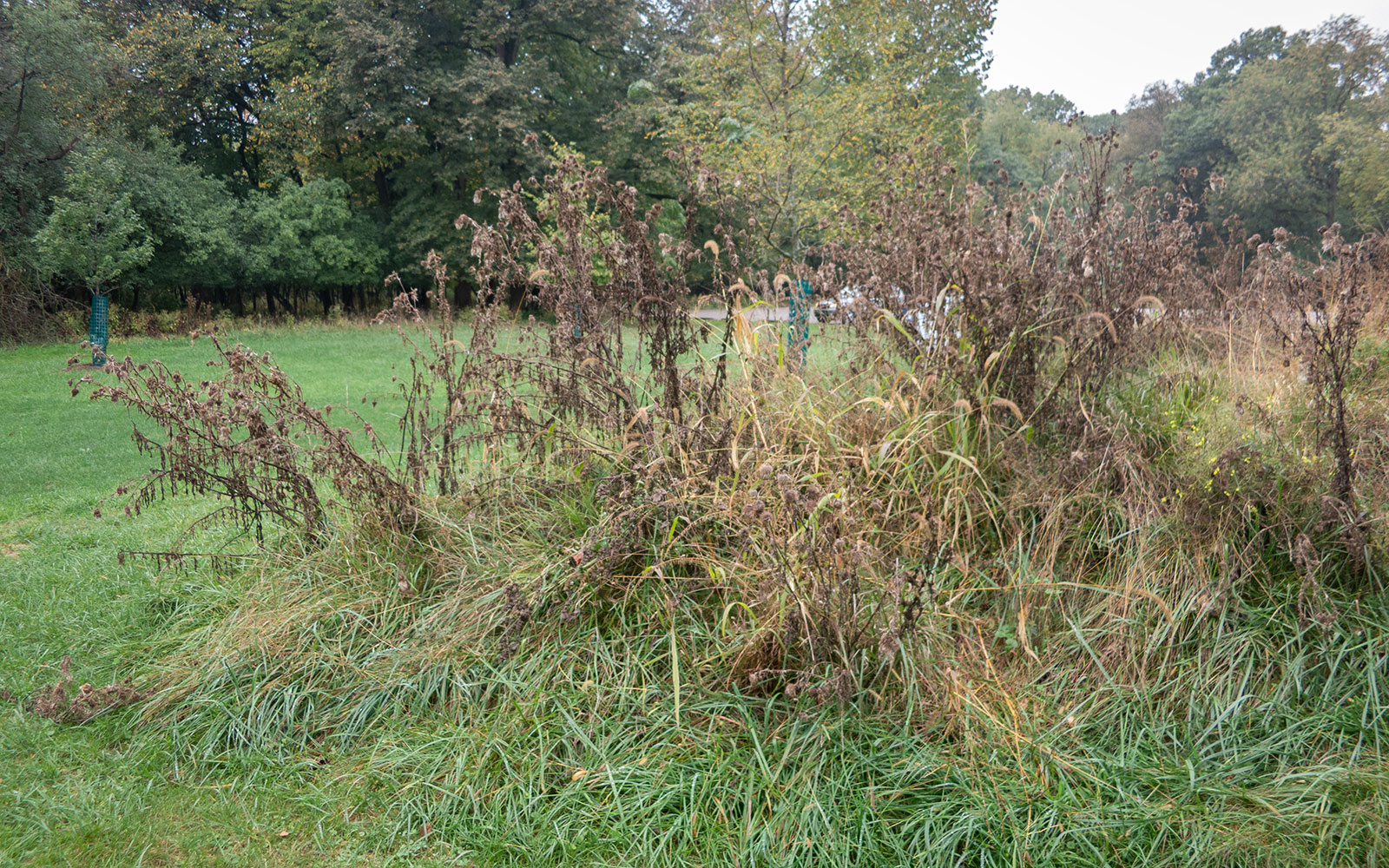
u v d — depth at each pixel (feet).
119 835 8.24
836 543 9.00
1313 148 125.29
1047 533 11.39
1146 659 9.61
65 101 72.08
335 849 8.10
